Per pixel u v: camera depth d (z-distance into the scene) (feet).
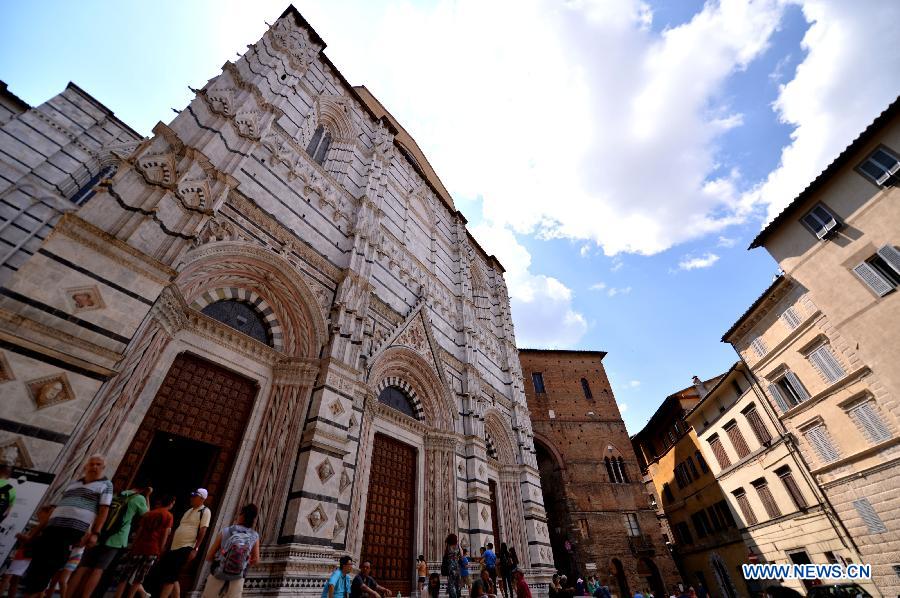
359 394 53.52
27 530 23.56
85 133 65.46
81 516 20.53
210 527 36.22
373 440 59.77
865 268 70.08
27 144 57.77
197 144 43.96
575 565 108.37
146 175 37.01
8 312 25.77
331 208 65.92
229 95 51.60
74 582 21.42
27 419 25.16
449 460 69.41
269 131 58.39
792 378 84.53
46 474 24.84
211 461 39.09
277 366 47.32
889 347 66.13
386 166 89.56
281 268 50.47
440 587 56.39
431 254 101.55
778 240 84.64
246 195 50.37
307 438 43.93
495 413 93.50
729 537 107.76
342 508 45.39
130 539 27.48
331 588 32.55
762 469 93.40
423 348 75.20
